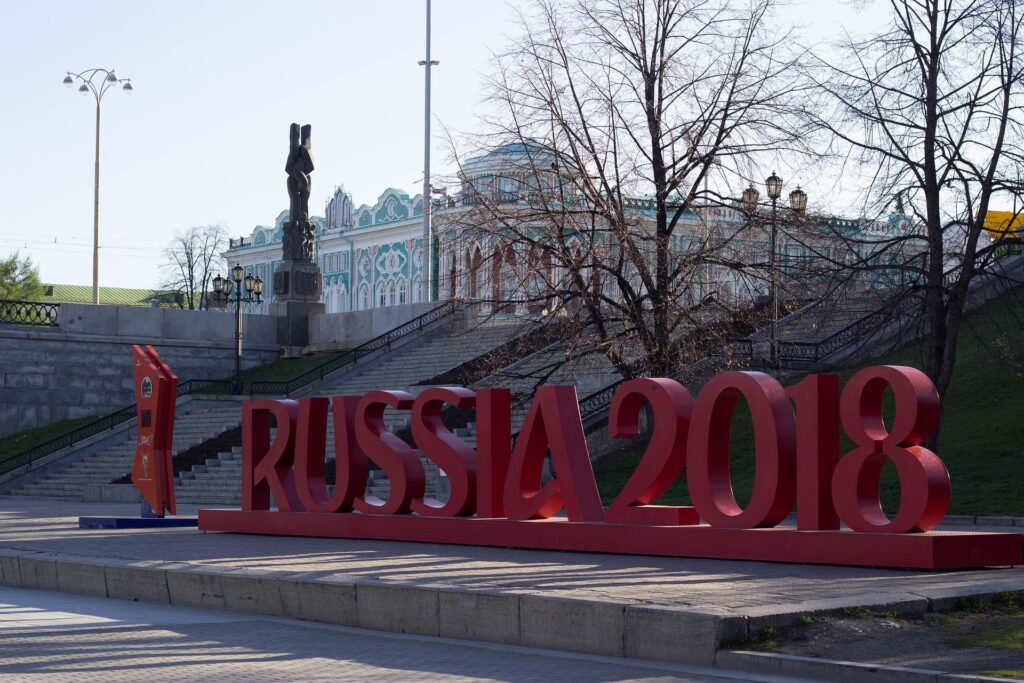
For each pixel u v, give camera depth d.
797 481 14.16
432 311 46.28
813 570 12.94
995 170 23.44
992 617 9.95
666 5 26.95
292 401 20.06
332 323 50.91
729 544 14.38
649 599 10.08
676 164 27.17
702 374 30.78
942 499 13.14
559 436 16.31
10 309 45.41
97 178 59.44
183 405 42.62
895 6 23.89
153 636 10.97
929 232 23.78
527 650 10.11
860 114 23.73
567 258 26.61
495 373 28.22
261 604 12.56
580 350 27.36
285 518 19.56
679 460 15.41
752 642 9.13
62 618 12.20
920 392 13.24
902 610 9.91
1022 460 25.98
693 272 26.95
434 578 12.09
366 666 9.35
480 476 17.33
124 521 22.05
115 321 47.00
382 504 18.50
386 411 37.06
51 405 45.25
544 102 27.08
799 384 14.29
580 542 15.82
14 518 25.33
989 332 32.50
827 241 26.11
